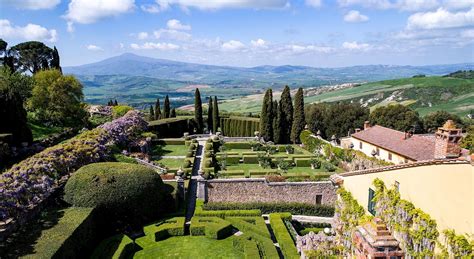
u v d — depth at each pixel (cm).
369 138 4325
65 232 1883
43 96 5925
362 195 1756
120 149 4094
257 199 3203
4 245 1717
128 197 2417
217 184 3177
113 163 2617
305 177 3378
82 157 2909
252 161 4388
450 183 1141
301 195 3192
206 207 2950
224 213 2794
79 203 2292
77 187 2328
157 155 4634
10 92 4266
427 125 6662
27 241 1773
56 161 2598
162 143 5381
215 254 2208
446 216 1162
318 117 7281
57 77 6131
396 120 6378
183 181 3067
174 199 2775
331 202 3194
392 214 1450
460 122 6656
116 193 2377
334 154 4528
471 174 1054
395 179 1458
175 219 2598
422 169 1280
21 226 1942
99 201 2316
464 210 1084
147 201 2528
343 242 1859
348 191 1928
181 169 3453
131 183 2458
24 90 6056
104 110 7656
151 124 5941
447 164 1151
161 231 2411
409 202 1354
